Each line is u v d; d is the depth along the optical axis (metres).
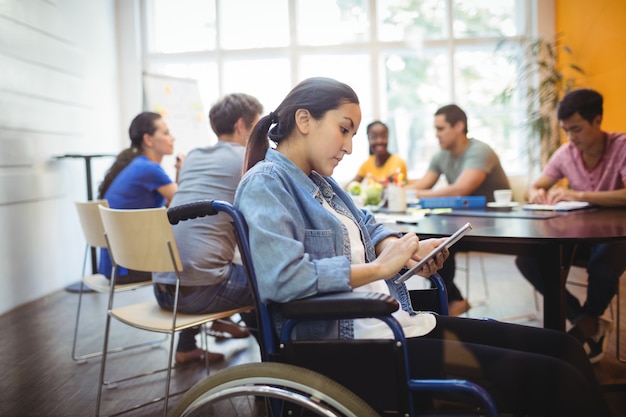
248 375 1.12
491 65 6.05
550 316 1.86
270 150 1.31
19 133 3.99
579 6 5.36
